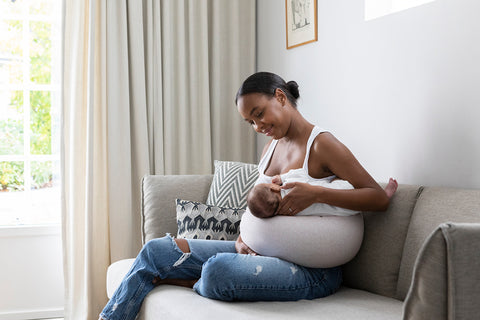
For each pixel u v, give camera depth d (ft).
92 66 9.82
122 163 10.16
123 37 10.13
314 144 5.99
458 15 6.10
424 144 6.68
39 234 10.51
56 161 11.16
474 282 3.38
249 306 5.24
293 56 9.86
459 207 5.27
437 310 3.42
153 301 5.71
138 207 10.41
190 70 10.82
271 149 6.71
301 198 5.56
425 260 3.44
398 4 7.55
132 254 10.36
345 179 5.88
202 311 5.00
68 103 10.03
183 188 8.70
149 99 10.44
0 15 10.72
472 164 5.96
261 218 5.71
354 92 8.04
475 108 5.90
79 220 10.04
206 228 7.47
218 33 10.98
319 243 5.50
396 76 7.13
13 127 10.93
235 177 8.36
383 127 7.41
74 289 10.03
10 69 10.87
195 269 6.19
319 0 8.90
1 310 10.36
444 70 6.32
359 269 6.20
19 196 10.95
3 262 10.37
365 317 4.87
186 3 10.87
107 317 5.82
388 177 7.35
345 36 8.22
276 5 10.44
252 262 5.40
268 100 6.13
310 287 5.64
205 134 10.89
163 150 10.68
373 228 6.19
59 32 11.14
